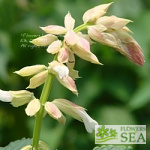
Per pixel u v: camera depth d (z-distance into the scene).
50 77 0.33
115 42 0.33
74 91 0.32
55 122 0.67
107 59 0.71
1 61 0.69
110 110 0.68
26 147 0.33
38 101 0.33
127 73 0.71
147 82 0.69
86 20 0.34
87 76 0.70
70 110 0.33
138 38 0.70
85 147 0.67
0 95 0.33
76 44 0.33
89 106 0.68
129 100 0.69
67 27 0.34
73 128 0.67
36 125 0.33
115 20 0.33
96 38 0.33
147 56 0.69
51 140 0.66
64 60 0.33
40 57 0.71
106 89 0.69
